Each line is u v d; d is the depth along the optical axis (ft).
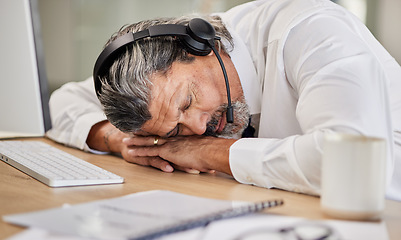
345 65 3.26
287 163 3.12
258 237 2.01
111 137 4.76
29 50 4.95
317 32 3.59
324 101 3.16
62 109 5.42
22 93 5.10
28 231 2.07
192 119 3.77
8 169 3.85
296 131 3.97
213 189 3.20
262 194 3.07
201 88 3.77
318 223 2.20
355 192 2.34
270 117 4.03
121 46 3.69
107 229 2.05
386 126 3.10
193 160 3.74
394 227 2.39
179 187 3.26
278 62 3.84
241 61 4.14
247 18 4.52
